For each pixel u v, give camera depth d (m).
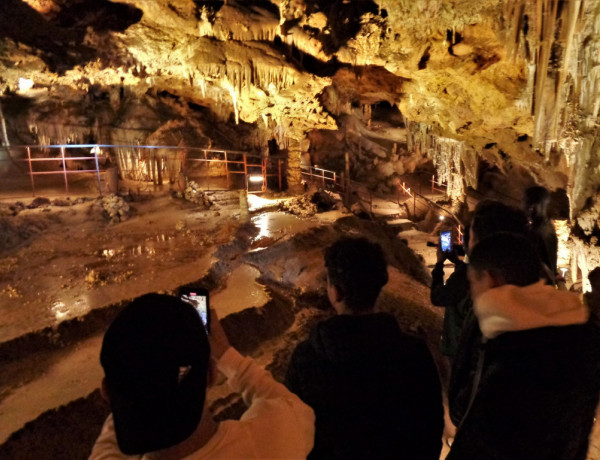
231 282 5.31
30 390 3.21
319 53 8.83
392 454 1.47
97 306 4.27
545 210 2.92
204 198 8.94
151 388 0.91
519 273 1.43
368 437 1.46
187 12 8.16
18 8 7.56
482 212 2.24
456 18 7.26
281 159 13.51
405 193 17.28
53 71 8.27
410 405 1.47
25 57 7.83
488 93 8.95
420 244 12.06
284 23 8.64
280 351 4.08
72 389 3.19
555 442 1.29
